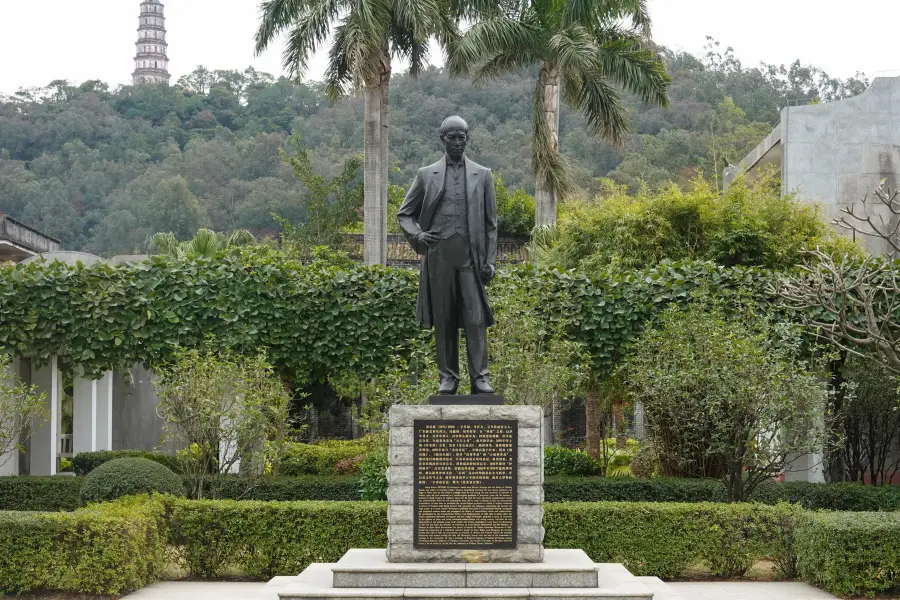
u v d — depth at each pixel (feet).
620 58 80.43
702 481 50.21
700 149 157.38
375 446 51.52
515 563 30.12
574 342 53.06
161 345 55.16
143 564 36.60
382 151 84.02
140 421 85.71
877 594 35.19
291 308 55.42
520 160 154.10
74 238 165.17
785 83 189.67
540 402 49.37
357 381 55.83
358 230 118.11
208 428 46.55
